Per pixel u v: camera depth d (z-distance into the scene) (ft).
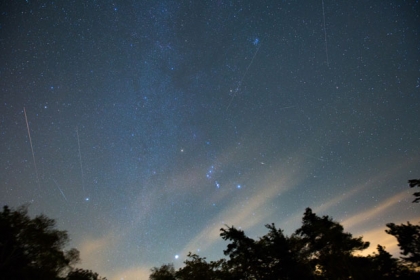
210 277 69.82
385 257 63.41
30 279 53.01
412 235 50.62
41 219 60.18
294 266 58.29
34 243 57.31
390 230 53.72
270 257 60.44
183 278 73.20
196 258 75.00
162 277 76.43
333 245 65.72
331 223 68.95
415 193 48.85
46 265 58.44
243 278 59.77
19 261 55.67
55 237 60.03
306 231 70.33
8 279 51.52
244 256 59.72
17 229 56.59
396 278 60.08
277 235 62.13
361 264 63.62
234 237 61.00
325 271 66.49
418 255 49.75
